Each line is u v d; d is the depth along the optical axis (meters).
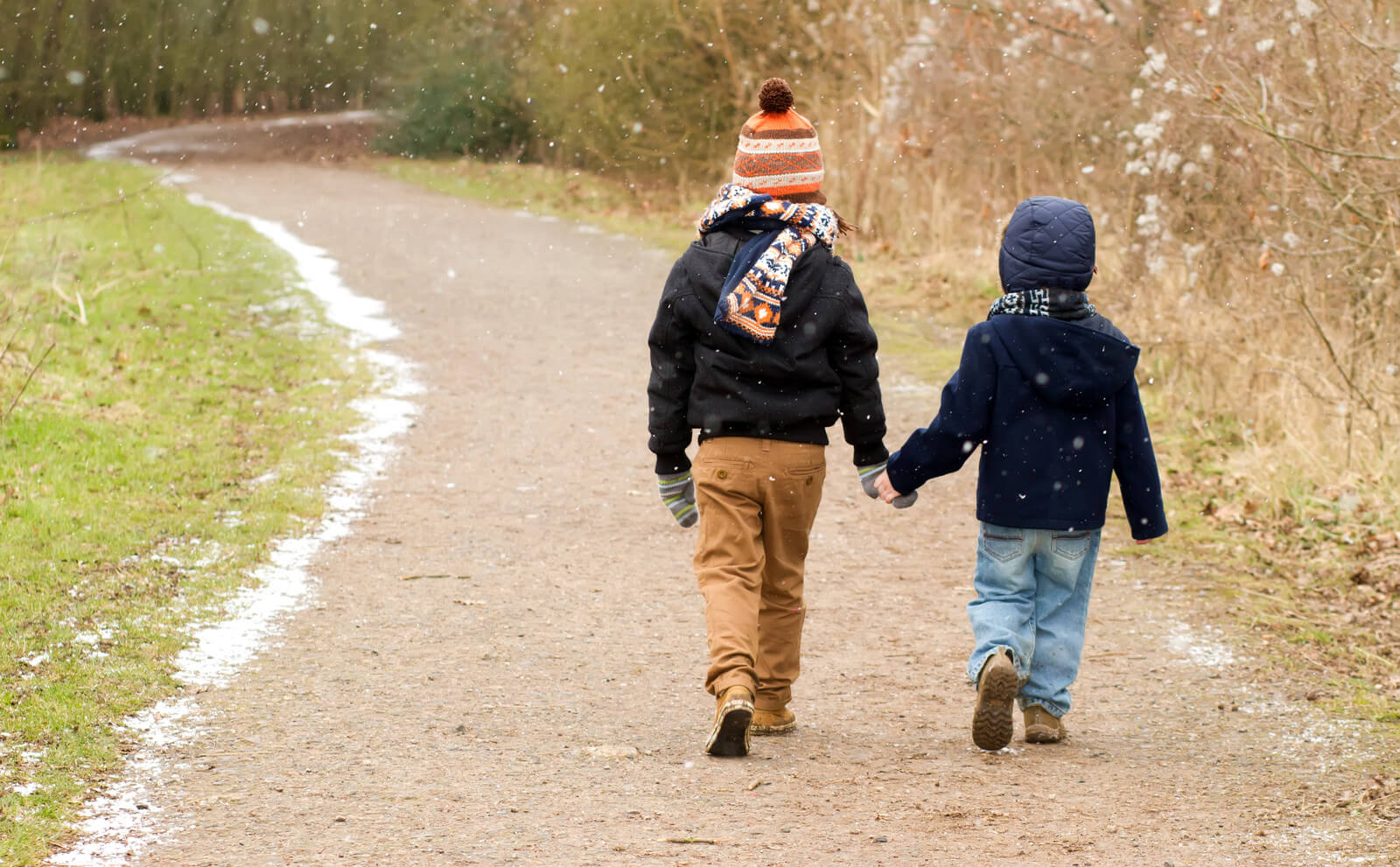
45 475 15.98
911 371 24.80
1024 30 29.19
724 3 48.25
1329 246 18.94
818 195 9.87
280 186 55.06
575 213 47.81
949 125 33.81
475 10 64.75
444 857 7.73
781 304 9.24
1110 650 12.17
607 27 52.12
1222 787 8.92
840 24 42.31
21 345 21.58
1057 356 9.36
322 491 17.00
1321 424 17.94
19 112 67.88
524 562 14.73
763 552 9.76
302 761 9.29
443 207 49.12
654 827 8.22
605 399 22.70
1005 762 9.47
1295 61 19.47
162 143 67.81
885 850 7.86
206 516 15.45
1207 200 22.62
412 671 11.34
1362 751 9.58
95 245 34.41
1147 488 9.86
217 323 27.20
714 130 50.28
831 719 10.50
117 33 72.50
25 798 8.38
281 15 75.19
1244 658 11.83
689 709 10.64
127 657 11.12
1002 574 9.73
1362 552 14.79
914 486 9.85
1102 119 28.09
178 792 8.70
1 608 11.95
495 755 9.50
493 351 26.22
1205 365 21.17
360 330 27.84
